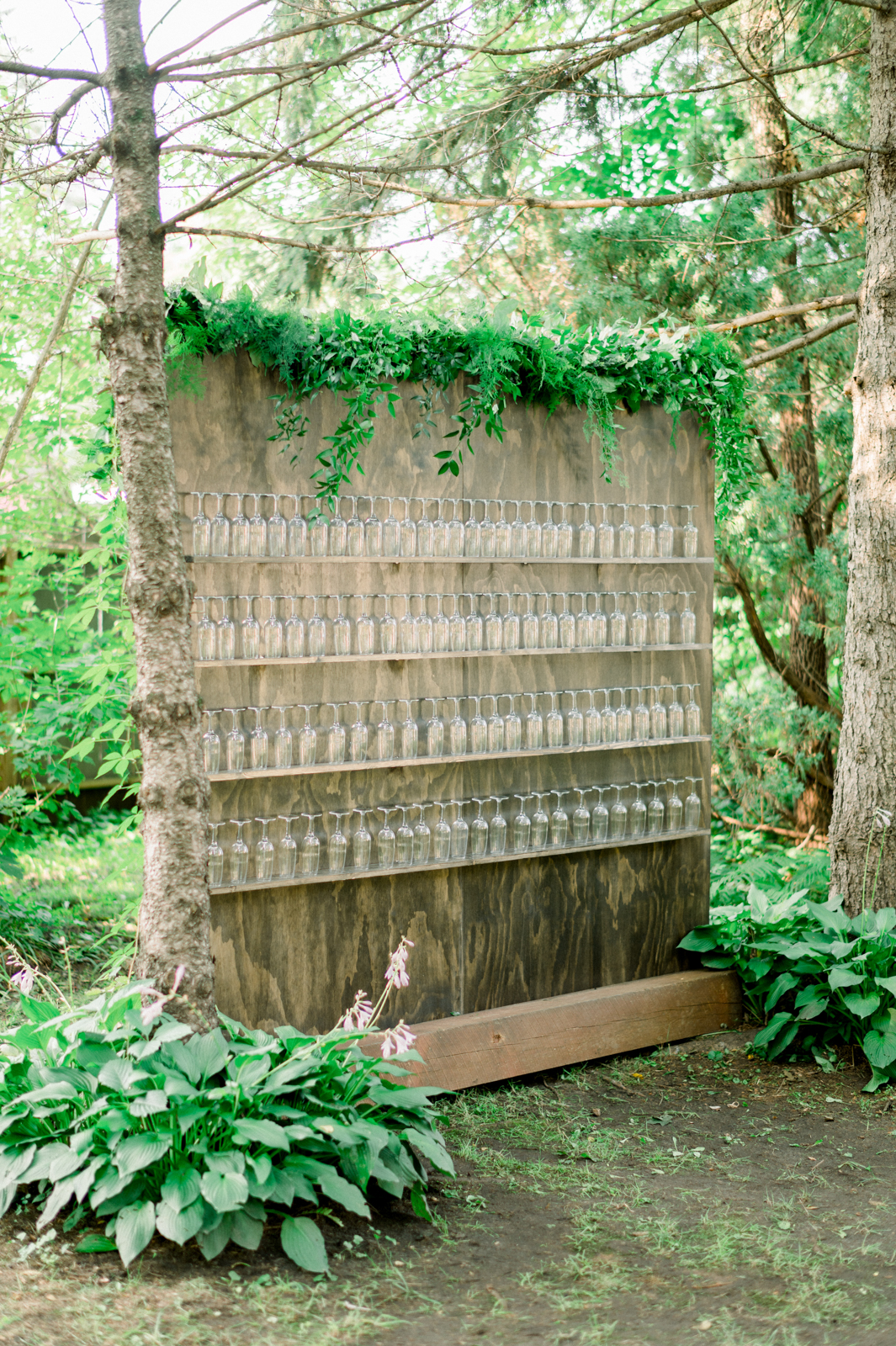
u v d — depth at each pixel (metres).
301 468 4.60
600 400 5.25
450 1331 2.94
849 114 8.55
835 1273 3.29
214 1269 3.18
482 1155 4.15
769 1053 5.28
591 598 5.34
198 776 3.76
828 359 8.48
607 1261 3.35
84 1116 3.31
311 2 5.05
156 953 3.70
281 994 4.60
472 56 4.07
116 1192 3.13
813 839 9.73
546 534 5.22
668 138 9.69
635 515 5.55
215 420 4.40
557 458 5.31
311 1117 3.50
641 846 5.61
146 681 3.72
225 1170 3.16
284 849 4.54
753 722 9.45
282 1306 3.01
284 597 4.56
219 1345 2.83
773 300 8.61
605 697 5.43
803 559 9.02
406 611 4.86
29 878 7.87
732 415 5.79
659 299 8.23
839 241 8.88
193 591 3.82
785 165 8.80
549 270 9.01
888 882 5.55
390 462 4.85
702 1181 3.98
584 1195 3.83
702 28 7.25
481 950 5.12
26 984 3.88
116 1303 3.01
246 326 4.35
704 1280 3.24
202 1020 3.71
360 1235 3.42
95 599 5.13
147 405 3.73
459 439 5.01
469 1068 4.79
